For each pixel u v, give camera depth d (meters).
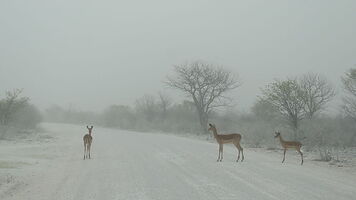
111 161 20.38
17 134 41.31
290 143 19.81
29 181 14.59
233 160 20.62
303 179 14.48
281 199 11.08
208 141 35.88
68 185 13.70
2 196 11.96
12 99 41.94
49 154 24.34
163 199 11.26
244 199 11.11
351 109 33.12
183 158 21.39
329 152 22.86
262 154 24.17
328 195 11.61
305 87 34.34
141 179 14.68
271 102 33.47
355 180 14.36
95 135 45.12
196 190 12.48
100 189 12.90
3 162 19.61
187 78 52.06
